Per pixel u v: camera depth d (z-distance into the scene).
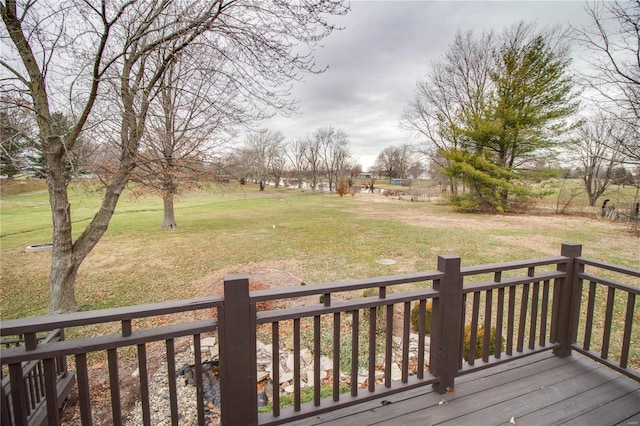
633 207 13.96
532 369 2.16
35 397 2.76
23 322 1.13
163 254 10.24
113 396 1.27
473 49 18.86
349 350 4.04
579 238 10.62
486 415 1.73
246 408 1.46
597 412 1.76
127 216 19.33
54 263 5.50
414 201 28.83
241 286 1.38
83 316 1.19
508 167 16.83
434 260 8.55
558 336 2.31
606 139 11.78
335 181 48.34
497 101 16.56
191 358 4.20
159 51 4.99
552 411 1.77
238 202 29.02
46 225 15.91
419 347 1.89
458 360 1.94
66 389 3.31
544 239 10.62
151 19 4.44
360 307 1.67
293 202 29.02
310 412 1.63
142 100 5.47
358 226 14.52
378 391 1.79
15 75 4.58
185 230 14.44
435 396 1.88
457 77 20.09
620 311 4.85
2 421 1.14
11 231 14.32
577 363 2.24
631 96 7.47
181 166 7.33
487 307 2.08
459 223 14.69
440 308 1.84
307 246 10.80
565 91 14.41
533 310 2.24
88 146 5.93
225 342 1.39
